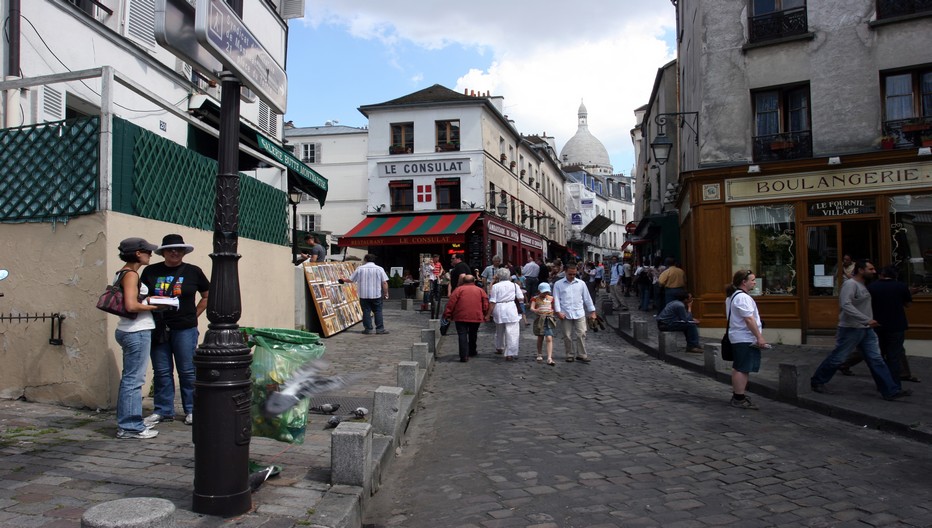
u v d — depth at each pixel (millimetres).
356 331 15508
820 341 13703
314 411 6965
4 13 7961
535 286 22641
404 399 7645
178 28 3506
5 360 6738
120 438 5418
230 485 3771
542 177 53000
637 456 5859
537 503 4688
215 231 3861
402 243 30859
